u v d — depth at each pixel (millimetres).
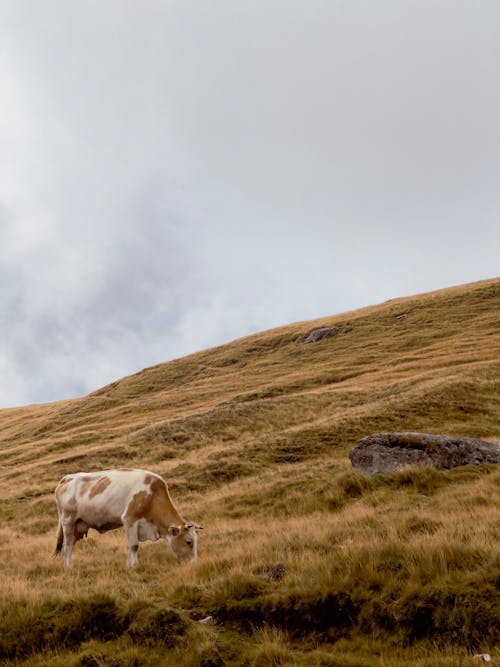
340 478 19984
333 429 32969
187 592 9688
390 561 9336
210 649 7812
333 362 72188
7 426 91125
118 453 39594
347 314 104625
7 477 38781
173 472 30391
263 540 12727
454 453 20156
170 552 14359
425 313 88312
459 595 8109
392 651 7754
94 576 12289
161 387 88688
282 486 22047
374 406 37500
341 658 7531
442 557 8992
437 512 13938
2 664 8062
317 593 8836
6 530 23828
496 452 20625
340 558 9719
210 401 63656
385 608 8352
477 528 10977
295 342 92875
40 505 28203
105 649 8133
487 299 88625
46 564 13914
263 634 8320
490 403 35219
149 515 13461
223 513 20406
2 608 9016
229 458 30406
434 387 38906
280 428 40875
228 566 10758
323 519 15812
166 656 7902
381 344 77188
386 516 14031
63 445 50906
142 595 9742
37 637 8547
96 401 85250
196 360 99062
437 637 7848
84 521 14258
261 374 76750
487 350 59094
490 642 7527
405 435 21125
